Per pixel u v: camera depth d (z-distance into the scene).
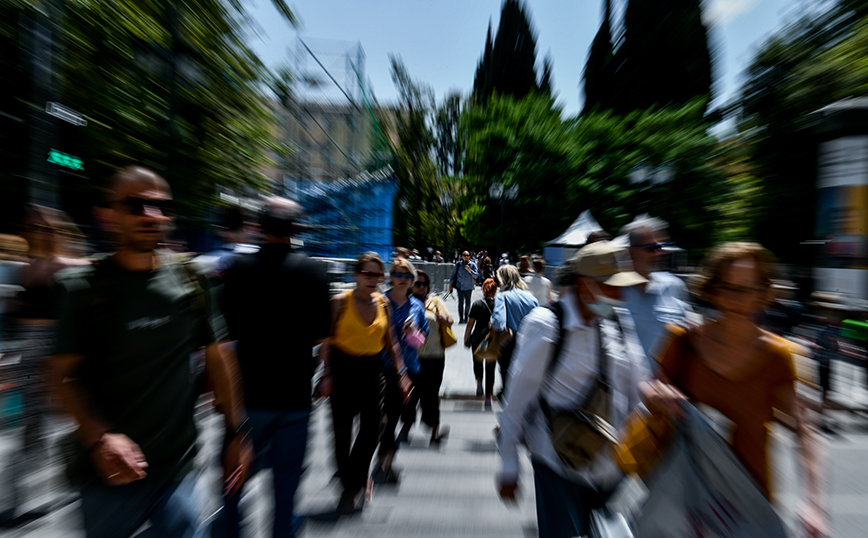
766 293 2.34
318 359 4.20
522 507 4.30
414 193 45.38
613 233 33.62
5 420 4.08
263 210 3.34
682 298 4.23
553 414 2.56
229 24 10.48
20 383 4.06
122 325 2.13
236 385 2.71
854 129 10.62
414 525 3.98
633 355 2.63
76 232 4.35
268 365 3.20
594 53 42.81
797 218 14.89
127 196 2.15
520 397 2.61
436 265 24.20
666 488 2.36
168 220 2.25
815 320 9.86
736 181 26.69
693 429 2.34
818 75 17.92
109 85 8.71
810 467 2.36
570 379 2.55
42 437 4.18
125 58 8.90
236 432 2.71
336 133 19.34
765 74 20.81
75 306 2.10
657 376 2.53
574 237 8.45
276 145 13.10
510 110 42.06
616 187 34.38
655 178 32.62
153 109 9.29
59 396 2.10
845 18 19.36
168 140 8.66
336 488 4.68
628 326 2.69
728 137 26.64
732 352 2.36
